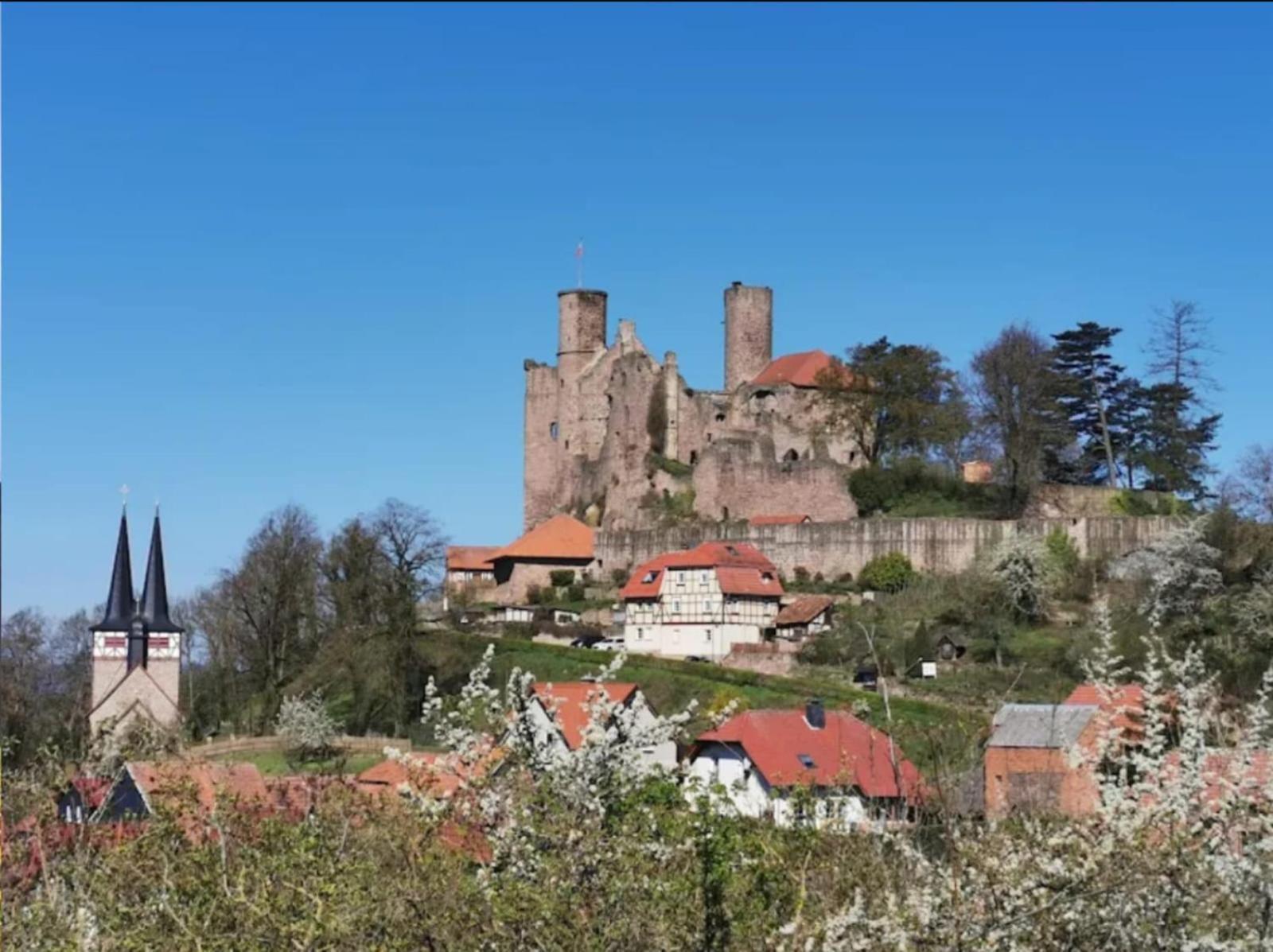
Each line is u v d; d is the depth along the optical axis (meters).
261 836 24.45
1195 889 17.72
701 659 96.56
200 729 96.00
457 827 20.53
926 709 65.62
